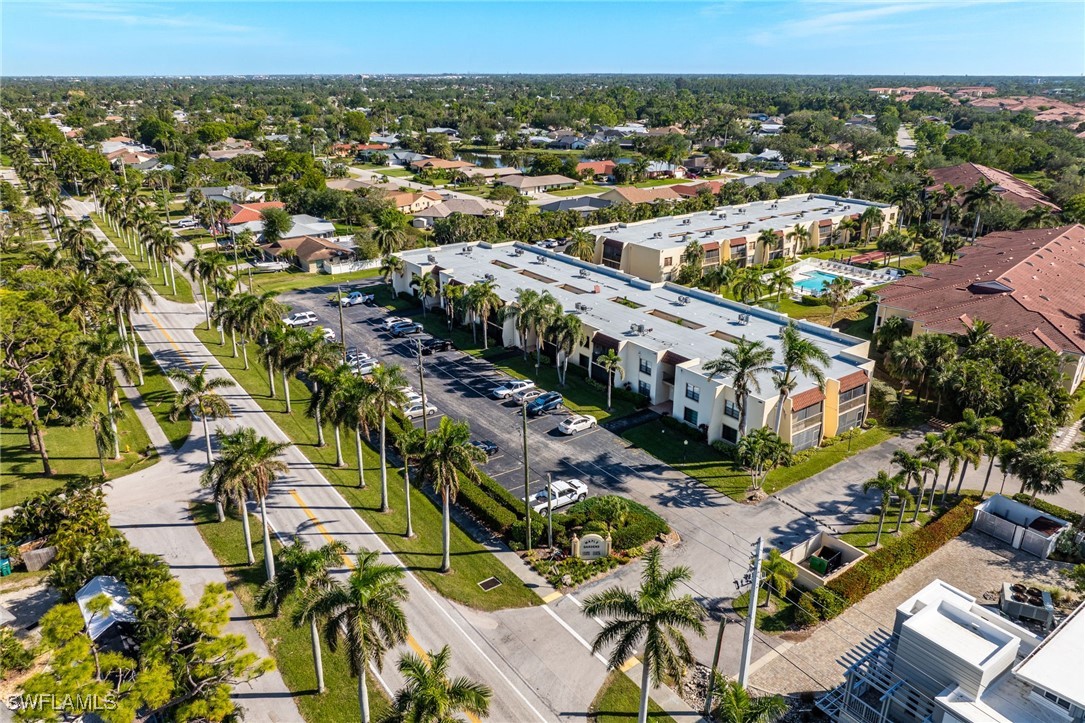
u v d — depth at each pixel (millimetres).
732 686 32031
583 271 101250
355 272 122938
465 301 86625
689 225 129500
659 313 83312
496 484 55562
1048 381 66500
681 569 33188
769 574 44188
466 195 188250
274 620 42094
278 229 131500
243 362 83188
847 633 41781
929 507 54094
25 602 43719
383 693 36938
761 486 57375
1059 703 31359
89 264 95250
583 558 48000
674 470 59812
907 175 186000
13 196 147375
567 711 36094
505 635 41219
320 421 62031
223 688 32344
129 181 171625
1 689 36969
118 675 35594
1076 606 43938
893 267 124938
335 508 53812
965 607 36219
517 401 72812
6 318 62250
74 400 60281
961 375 65250
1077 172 182875
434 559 48062
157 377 78438
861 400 67875
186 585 44812
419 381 77062
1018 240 118250
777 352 71375
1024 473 51594
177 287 111875
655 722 35469
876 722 34344
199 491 55969
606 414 69812
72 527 44969
